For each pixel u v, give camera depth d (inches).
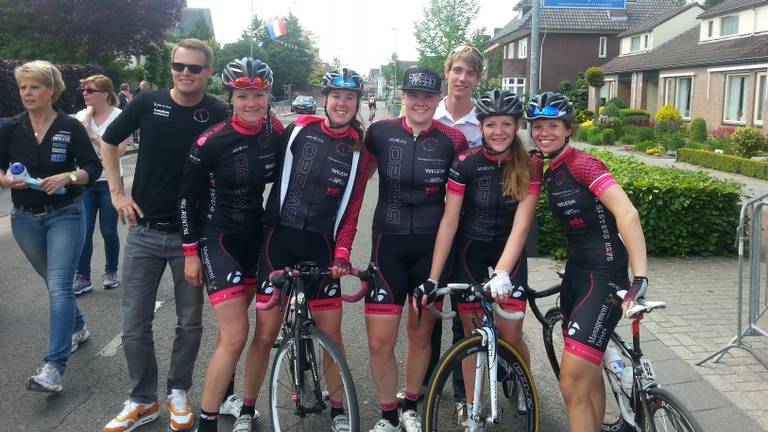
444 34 1241.4
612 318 122.5
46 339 202.7
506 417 153.5
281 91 2564.0
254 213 138.9
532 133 128.6
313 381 131.4
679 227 299.9
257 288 137.6
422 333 146.0
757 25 1091.3
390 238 141.3
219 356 133.6
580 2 729.6
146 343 147.2
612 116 1197.7
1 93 653.3
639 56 1487.5
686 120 1187.9
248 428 142.8
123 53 1138.0
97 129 240.2
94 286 260.1
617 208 118.2
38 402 159.9
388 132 142.9
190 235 135.6
